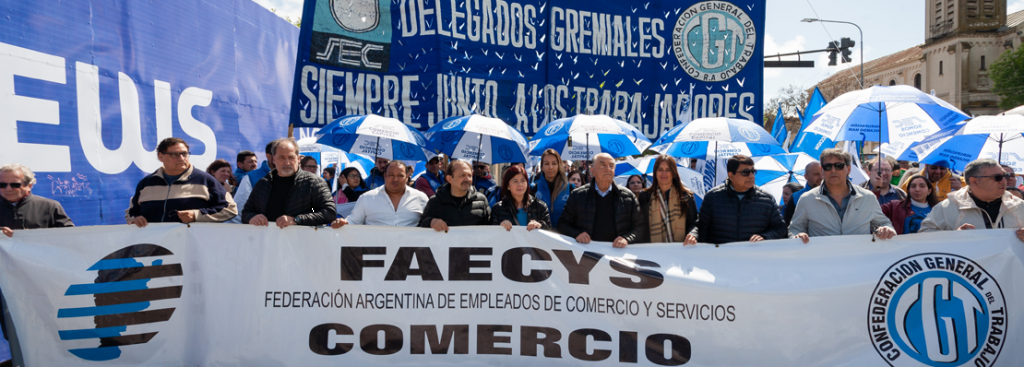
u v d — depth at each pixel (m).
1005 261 3.35
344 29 6.28
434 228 3.69
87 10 4.87
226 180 5.55
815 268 3.46
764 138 4.78
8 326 3.37
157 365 3.57
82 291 3.48
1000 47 39.56
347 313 3.64
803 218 3.89
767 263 3.51
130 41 5.35
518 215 3.97
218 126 6.75
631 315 3.57
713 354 3.48
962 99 40.34
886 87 4.70
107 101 5.06
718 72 7.36
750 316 3.46
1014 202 3.49
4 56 4.12
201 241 3.65
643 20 7.27
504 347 3.64
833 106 4.86
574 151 6.53
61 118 4.58
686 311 3.51
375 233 3.69
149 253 3.58
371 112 6.39
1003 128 4.36
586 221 3.83
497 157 6.32
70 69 4.68
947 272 3.37
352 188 6.46
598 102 7.17
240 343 3.60
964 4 40.03
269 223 3.66
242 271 3.63
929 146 5.57
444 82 6.51
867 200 3.72
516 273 3.67
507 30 6.84
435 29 6.49
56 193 4.51
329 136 6.19
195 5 6.32
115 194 5.13
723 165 6.50
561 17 7.04
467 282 3.68
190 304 3.63
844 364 3.39
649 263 3.59
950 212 3.65
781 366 3.42
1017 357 3.33
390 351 3.64
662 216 3.95
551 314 3.62
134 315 3.55
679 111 7.34
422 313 3.66
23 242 3.41
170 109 5.90
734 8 7.34
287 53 8.62
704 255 3.57
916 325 3.38
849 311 3.40
